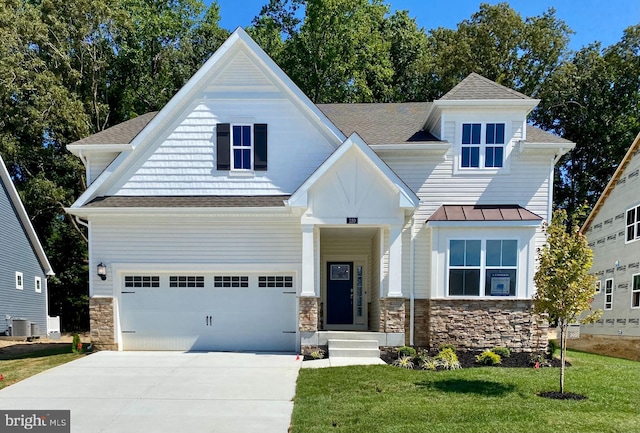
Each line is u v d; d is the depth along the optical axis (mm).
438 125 13602
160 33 28938
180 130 13289
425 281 13031
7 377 9914
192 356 12062
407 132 14219
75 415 7355
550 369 10344
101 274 12727
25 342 18891
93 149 13328
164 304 13055
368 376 9539
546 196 13055
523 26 29547
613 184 19109
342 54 27625
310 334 12125
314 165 13211
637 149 17625
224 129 13242
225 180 13273
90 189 12836
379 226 12555
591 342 17734
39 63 22859
